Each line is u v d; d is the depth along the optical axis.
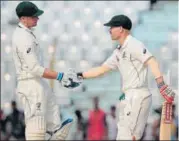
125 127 29.67
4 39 78.12
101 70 31.48
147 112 29.86
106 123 64.44
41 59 30.53
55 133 30.36
